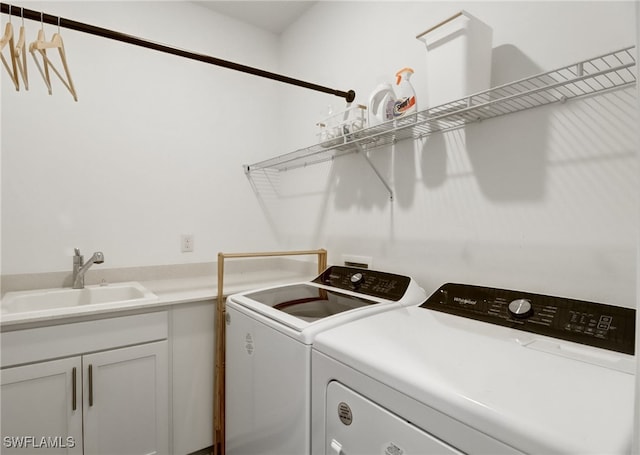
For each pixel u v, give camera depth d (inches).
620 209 39.4
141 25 81.9
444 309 48.8
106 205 76.9
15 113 66.9
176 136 86.7
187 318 66.4
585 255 42.1
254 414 51.3
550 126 45.5
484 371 28.7
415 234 63.7
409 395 28.1
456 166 56.9
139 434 60.7
